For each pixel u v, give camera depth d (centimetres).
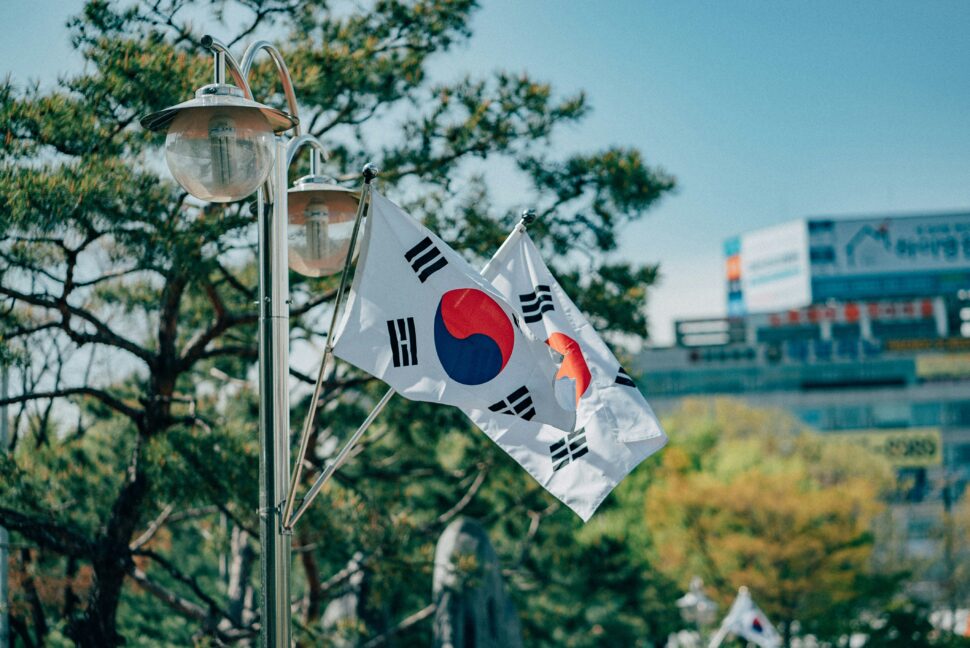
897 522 5169
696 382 11194
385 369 723
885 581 4597
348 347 721
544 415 743
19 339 1241
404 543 1547
